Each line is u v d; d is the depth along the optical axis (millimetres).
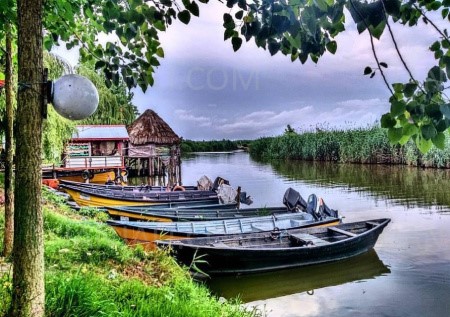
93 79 24562
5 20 3873
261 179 32250
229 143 110750
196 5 2623
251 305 8320
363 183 27641
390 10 1769
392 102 1838
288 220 13078
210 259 9258
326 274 10141
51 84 2656
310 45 2160
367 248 11625
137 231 10227
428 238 13023
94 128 30156
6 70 5809
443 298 8453
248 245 10641
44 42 4148
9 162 5820
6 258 5527
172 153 31969
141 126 32531
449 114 1703
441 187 24375
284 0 2055
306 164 45875
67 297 3627
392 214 17172
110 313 3760
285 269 9938
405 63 1827
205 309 5250
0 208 8609
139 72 3502
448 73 1771
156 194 19109
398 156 37344
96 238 7984
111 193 18391
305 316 7801
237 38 2451
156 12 2885
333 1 2004
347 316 7754
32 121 2633
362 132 41094
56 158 16250
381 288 9109
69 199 16703
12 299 2707
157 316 4453
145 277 6406
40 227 2721
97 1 3516
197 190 21078
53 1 3760
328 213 14211
